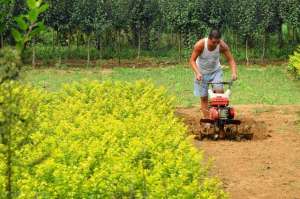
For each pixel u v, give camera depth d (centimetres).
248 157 1109
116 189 681
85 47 3834
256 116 1573
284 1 3259
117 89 1414
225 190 907
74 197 658
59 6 3175
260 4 3244
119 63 3341
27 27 364
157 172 712
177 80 2581
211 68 1359
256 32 3253
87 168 725
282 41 3706
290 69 2714
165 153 792
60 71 2945
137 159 798
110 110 1224
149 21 3541
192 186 670
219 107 1252
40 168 681
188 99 1978
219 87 1309
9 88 409
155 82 2509
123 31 3891
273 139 1275
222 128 1254
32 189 651
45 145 807
